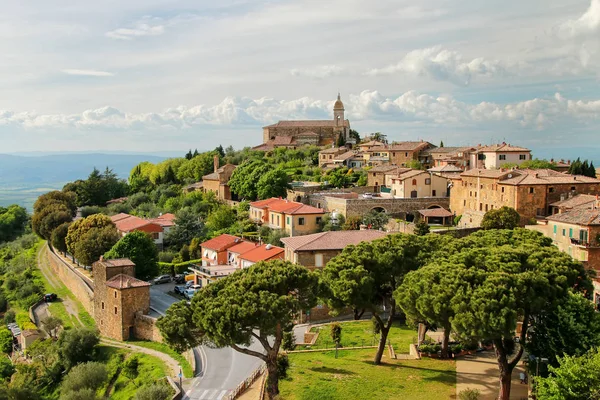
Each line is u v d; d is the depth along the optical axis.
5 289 131.25
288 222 117.19
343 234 89.19
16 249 169.88
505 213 97.56
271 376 50.75
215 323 47.53
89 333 84.44
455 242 57.97
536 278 44.38
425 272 47.06
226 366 68.94
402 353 60.06
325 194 136.12
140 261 108.81
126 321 87.69
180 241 131.00
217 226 136.38
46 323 97.12
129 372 74.31
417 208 125.44
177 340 50.62
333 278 55.56
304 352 63.06
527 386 49.09
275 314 47.81
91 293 102.62
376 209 122.75
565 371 40.31
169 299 99.81
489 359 56.25
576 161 130.75
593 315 49.28
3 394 76.31
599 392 38.59
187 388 62.06
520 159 147.50
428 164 181.25
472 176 116.81
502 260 47.38
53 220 154.25
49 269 141.12
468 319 41.06
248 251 101.56
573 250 78.75
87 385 73.00
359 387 50.03
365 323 75.50
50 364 84.00
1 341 103.31
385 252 55.69
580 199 95.38
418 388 49.22
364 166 180.00
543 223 92.25
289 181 162.75
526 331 53.47
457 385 49.50
